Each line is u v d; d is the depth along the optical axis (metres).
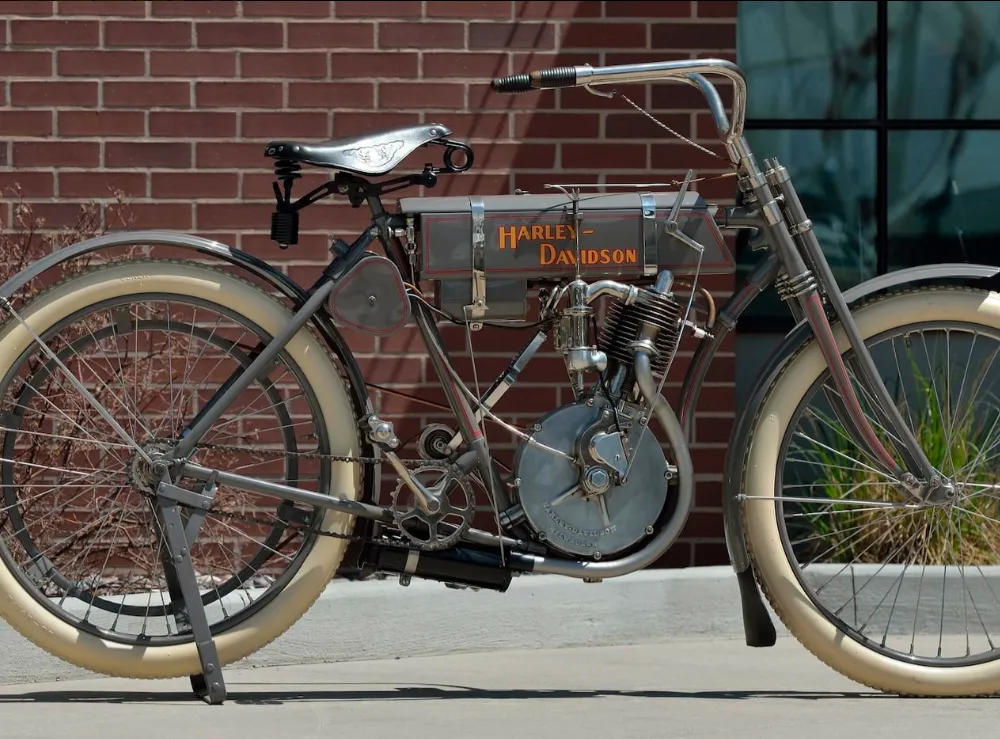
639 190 6.39
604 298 5.62
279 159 4.52
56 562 5.55
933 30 7.38
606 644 5.98
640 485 4.59
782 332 7.03
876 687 4.74
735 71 4.63
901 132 7.38
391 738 4.04
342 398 4.64
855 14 7.33
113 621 4.97
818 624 4.73
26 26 6.32
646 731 4.16
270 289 6.37
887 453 4.81
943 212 7.40
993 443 5.83
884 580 6.05
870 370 4.77
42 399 5.27
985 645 5.86
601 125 6.43
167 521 4.52
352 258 4.60
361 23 6.39
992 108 7.41
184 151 6.36
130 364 5.92
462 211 4.55
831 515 6.59
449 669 5.43
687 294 4.81
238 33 6.38
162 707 4.51
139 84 6.35
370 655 5.70
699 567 6.35
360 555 4.62
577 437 4.56
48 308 4.53
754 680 5.16
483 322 4.64
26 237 6.27
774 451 4.77
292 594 4.63
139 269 4.57
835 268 7.39
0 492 4.91
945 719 4.35
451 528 4.59
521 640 5.90
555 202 4.57
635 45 6.45
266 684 5.06
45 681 5.20
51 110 6.33
